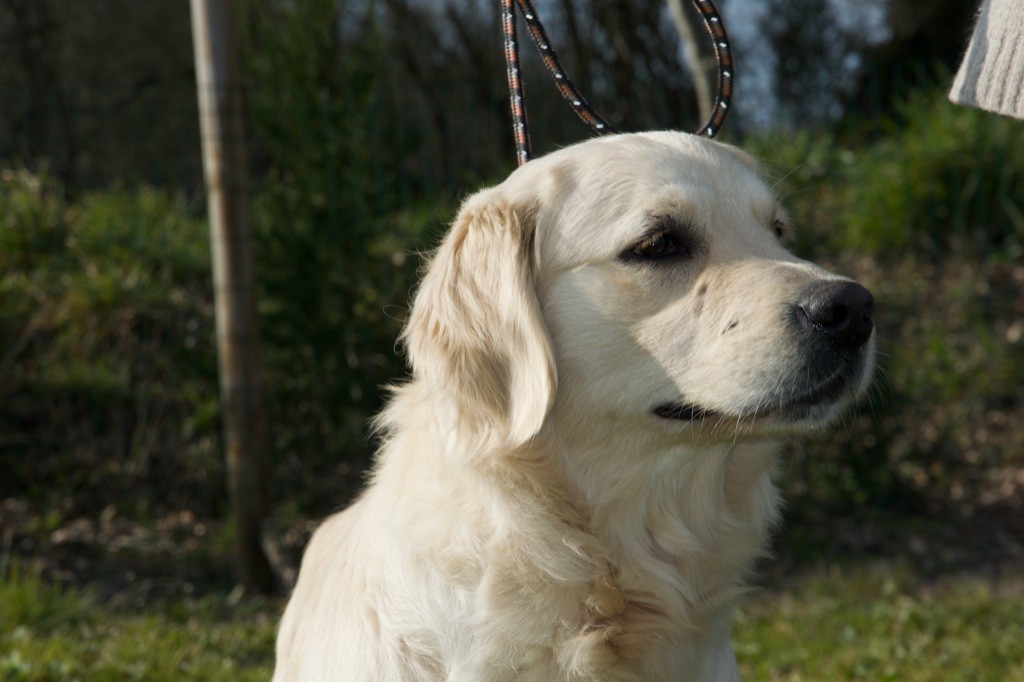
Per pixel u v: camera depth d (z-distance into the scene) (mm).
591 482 2471
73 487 7371
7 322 8008
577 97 3049
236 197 6012
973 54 2414
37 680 4121
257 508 6180
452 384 2475
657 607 2447
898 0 14430
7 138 11875
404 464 2555
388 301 7449
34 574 5805
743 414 2350
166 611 5668
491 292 2523
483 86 15836
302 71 7164
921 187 9164
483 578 2346
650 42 14633
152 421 7680
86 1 15641
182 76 16016
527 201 2607
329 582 2730
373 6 7488
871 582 5953
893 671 4332
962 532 6984
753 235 2559
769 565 6566
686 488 2535
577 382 2494
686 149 2629
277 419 7496
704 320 2396
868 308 2379
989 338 8398
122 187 9805
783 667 4555
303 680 2662
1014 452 7809
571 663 2359
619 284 2457
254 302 6125
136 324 8016
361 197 7320
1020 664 4344
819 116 11547
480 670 2334
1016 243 9070
